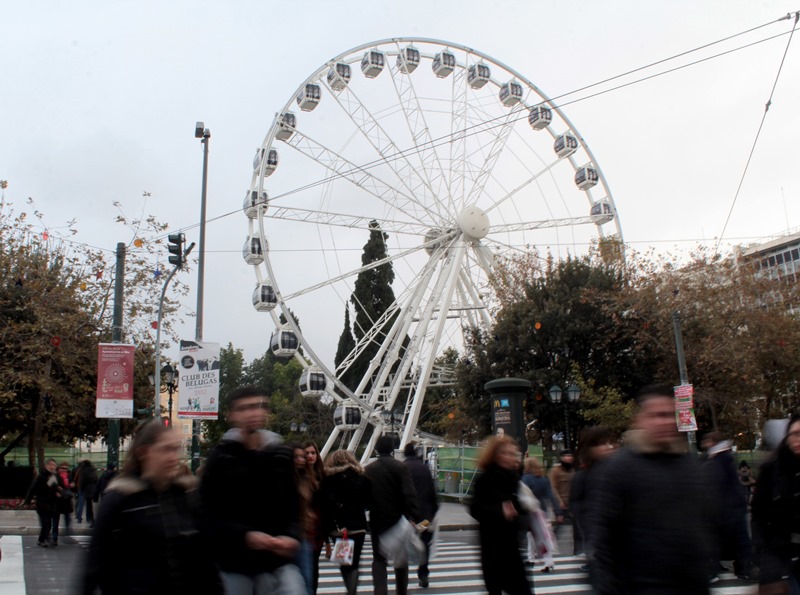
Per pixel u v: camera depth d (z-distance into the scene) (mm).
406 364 39531
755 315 36781
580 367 38938
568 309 39281
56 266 38500
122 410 23688
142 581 4668
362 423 39750
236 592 5777
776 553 6711
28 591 13492
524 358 40062
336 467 10625
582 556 15469
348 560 10250
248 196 39156
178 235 26531
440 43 43000
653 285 37281
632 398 38594
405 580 10594
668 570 4734
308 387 37844
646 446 5047
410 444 13727
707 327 36625
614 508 4934
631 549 4852
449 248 40812
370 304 72875
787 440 6824
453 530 25969
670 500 4844
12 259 37000
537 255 42844
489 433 41219
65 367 36500
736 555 7371
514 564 8719
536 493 14578
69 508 20641
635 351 37875
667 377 38250
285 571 5988
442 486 37594
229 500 5828
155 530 4762
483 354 41562
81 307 37406
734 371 35906
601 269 40406
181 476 5246
